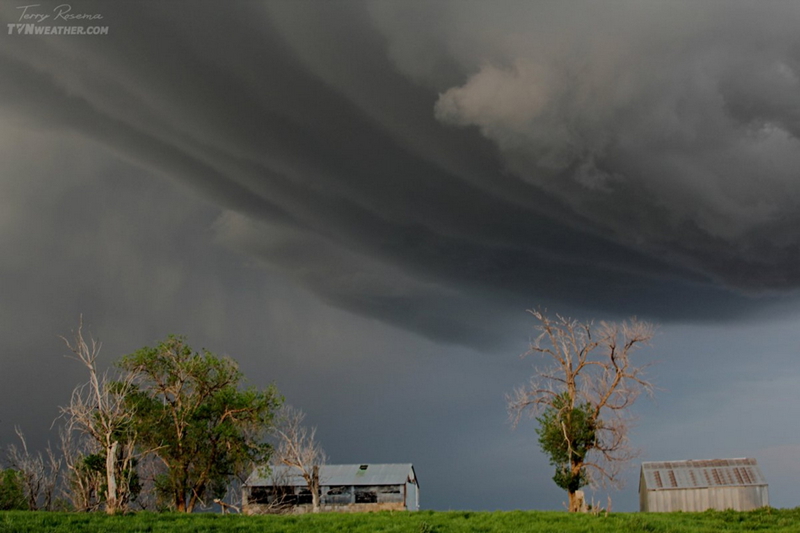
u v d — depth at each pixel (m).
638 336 46.19
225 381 51.88
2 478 45.81
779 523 34.38
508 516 36.03
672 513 41.03
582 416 47.22
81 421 39.25
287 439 59.69
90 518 32.72
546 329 48.44
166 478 49.09
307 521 34.00
